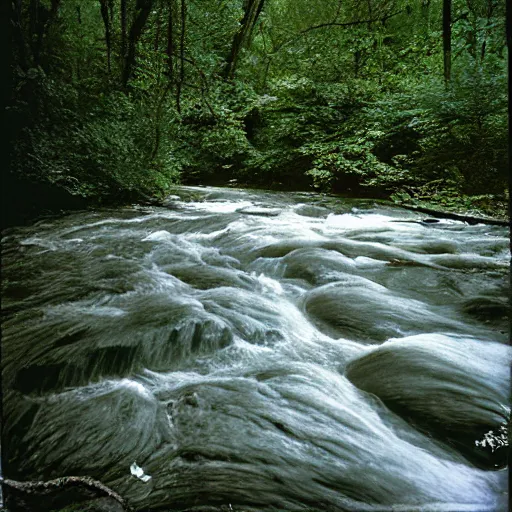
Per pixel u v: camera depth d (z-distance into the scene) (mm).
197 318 3617
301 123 13836
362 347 3529
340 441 2357
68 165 8547
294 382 2949
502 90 9734
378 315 4000
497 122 9719
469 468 2264
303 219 8484
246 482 2049
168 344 3395
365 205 9922
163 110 9977
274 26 17312
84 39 9828
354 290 4578
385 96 13539
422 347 3299
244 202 10336
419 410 2641
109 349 3199
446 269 5273
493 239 6824
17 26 7422
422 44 14844
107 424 2502
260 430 2416
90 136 8867
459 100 10055
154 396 2799
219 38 14234
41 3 8656
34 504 1891
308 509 1922
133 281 4809
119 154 9258
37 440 2379
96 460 2232
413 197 10375
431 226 7902
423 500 2012
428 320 3943
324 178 11836
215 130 14211
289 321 3967
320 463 2193
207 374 3119
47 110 8320
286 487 2031
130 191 9773
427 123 10633
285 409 2619
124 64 9711
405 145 11781
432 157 10422
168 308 3883
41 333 3432
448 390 2779
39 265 5391
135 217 8398
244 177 14609
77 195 8727
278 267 5559
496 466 2279
